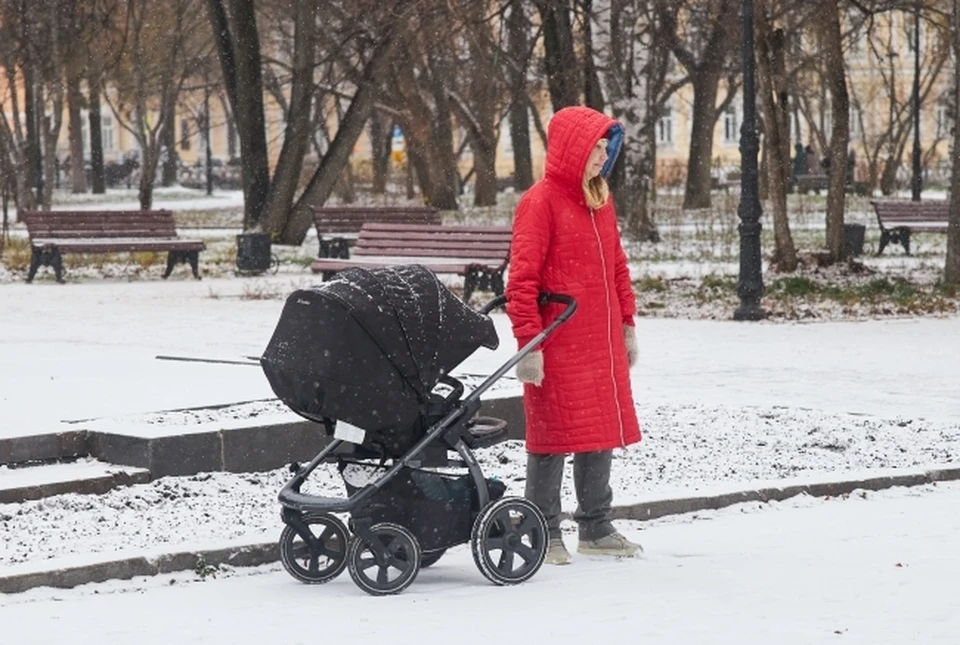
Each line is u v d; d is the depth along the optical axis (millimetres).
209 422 12883
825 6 35625
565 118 9758
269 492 11805
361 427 9008
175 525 10734
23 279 35375
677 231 49562
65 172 104375
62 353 19922
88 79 62531
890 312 27672
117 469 11969
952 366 20125
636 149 46531
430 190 62594
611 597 8656
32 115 55969
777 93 36719
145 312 27047
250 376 16938
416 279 9258
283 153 46375
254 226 47281
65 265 39219
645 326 25828
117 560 9352
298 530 9328
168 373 17250
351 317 8883
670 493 11734
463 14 37281
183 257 36031
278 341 9086
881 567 9352
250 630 7910
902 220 43312
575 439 9734
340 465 9438
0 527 10570
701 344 23016
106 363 18406
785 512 11727
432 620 8133
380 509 9117
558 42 40875
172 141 104375
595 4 39594
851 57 86125
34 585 9023
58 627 8047
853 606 8289
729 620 7973
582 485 9992
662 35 42812
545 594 8820
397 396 9023
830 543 10219
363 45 45656
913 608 8211
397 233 29812
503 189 94938
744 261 26922
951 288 30656
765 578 9086
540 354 9500
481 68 47250
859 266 35656
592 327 9766
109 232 35406
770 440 14414
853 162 75812
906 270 36750
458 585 9250
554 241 9711
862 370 19750
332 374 8883
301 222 46562
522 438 14180
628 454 13711
